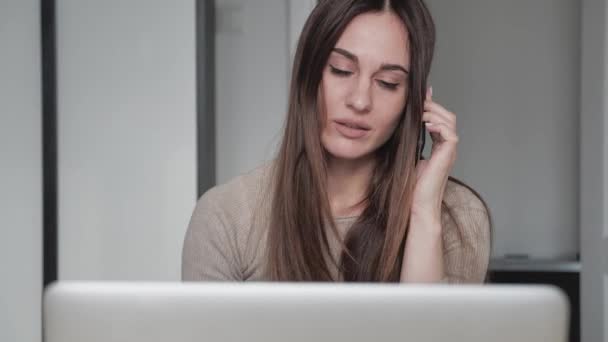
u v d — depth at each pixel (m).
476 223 1.24
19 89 2.41
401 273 1.16
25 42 2.40
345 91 1.12
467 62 3.56
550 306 0.66
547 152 3.52
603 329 2.66
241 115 2.90
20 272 2.42
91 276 2.43
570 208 3.51
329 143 1.15
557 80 3.51
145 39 2.39
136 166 2.40
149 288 0.69
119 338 0.69
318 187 1.16
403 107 1.16
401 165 1.17
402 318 0.67
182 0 2.37
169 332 0.69
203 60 2.41
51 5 2.39
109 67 2.40
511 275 3.35
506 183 3.55
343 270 1.18
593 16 2.75
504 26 3.53
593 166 2.76
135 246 2.40
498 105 3.55
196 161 2.38
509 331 0.66
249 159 2.90
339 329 0.67
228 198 1.22
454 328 0.67
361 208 1.21
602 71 2.65
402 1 1.12
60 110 2.43
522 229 3.54
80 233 2.43
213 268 1.20
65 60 2.42
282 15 2.87
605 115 2.64
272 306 0.68
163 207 2.39
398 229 1.16
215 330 0.68
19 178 2.41
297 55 1.16
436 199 1.17
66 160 2.43
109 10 2.40
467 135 3.57
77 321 0.70
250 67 2.89
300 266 1.16
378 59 1.10
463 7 3.55
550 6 3.50
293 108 1.17
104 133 2.41
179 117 2.38
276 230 1.17
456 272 1.23
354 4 1.10
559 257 3.52
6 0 2.40
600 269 2.69
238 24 2.87
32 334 2.41
